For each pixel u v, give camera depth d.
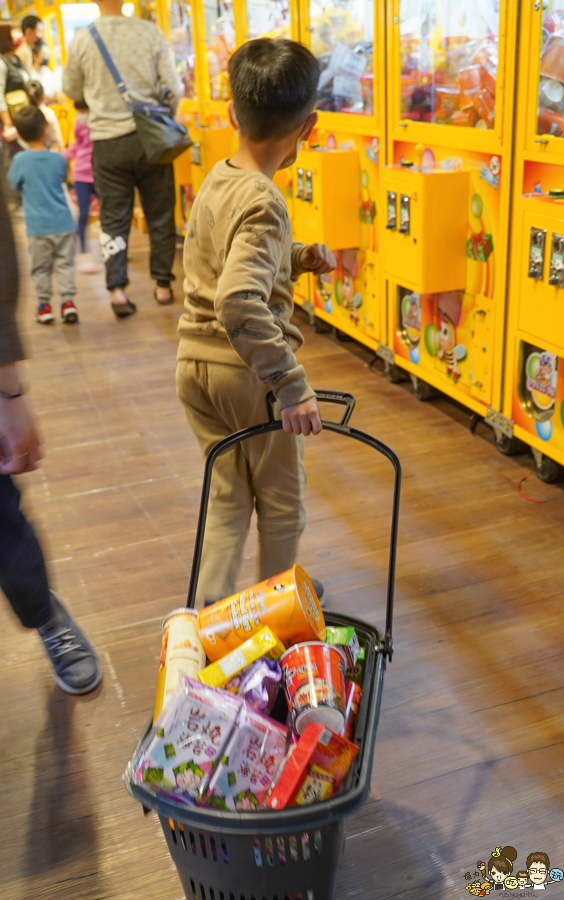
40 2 8.23
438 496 2.63
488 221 2.69
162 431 3.19
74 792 1.61
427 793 1.56
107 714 1.80
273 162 1.56
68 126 8.12
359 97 3.43
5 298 1.34
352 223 3.57
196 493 2.73
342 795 1.01
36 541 1.72
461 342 2.97
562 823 1.48
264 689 1.18
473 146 2.69
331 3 3.47
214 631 1.29
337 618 1.38
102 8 4.34
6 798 1.60
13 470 1.43
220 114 5.16
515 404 2.71
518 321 2.54
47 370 3.88
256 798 1.08
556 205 2.26
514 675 1.85
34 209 4.30
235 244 1.39
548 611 2.06
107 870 1.45
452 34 2.71
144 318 4.62
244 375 1.58
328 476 2.79
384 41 3.08
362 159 3.44
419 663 1.90
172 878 1.42
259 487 1.74
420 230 2.82
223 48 4.96
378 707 1.17
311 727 1.08
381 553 2.34
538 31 2.28
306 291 4.26
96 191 4.52
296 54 1.50
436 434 3.07
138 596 2.20
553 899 1.34
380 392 3.47
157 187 4.57
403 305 3.34
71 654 1.85
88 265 5.65
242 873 1.09
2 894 1.41
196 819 1.01
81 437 3.17
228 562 1.71
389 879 1.39
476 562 2.28
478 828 1.48
